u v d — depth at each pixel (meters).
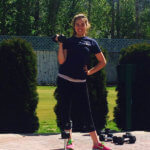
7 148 6.24
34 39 34.06
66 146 5.64
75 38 5.50
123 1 52.50
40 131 10.65
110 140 6.93
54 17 42.97
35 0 41.72
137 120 9.56
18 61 9.10
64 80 5.48
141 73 9.50
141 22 51.72
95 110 9.50
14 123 9.19
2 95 9.11
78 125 9.10
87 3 50.50
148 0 53.25
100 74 9.49
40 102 19.94
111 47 36.22
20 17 40.72
